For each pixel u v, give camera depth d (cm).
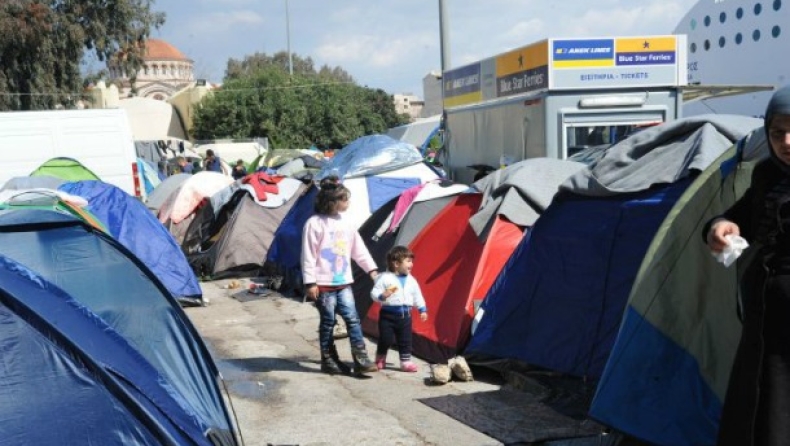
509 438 482
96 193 1030
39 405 337
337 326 816
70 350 349
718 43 1819
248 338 819
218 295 1081
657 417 412
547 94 1040
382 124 5544
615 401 425
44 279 371
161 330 464
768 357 286
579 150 1046
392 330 673
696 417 403
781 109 286
